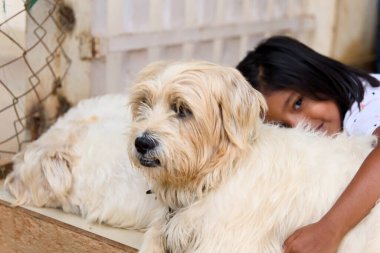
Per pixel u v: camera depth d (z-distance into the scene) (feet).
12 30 5.84
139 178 5.06
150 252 4.55
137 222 5.04
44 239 5.20
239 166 4.38
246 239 4.29
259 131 4.53
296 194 4.36
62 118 5.80
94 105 5.86
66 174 5.14
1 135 5.96
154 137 4.18
